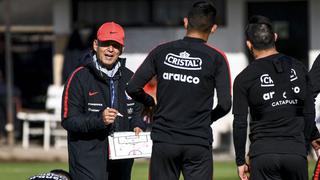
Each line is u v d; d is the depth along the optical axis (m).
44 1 46.91
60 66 45.38
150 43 44.72
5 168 39.00
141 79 19.62
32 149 43.78
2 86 46.47
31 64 49.12
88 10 45.50
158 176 19.48
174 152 19.20
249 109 19.72
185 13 44.56
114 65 20.92
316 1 43.06
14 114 46.38
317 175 20.27
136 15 45.09
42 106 49.34
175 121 19.20
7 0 44.44
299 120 19.31
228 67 19.45
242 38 43.59
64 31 45.38
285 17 43.66
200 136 19.20
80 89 20.64
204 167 19.36
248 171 19.78
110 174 21.45
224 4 43.84
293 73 19.36
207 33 19.58
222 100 19.23
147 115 20.80
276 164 19.08
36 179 18.02
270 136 19.22
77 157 20.64
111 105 20.84
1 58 49.00
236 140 19.55
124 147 20.48
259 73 19.31
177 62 19.27
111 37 20.52
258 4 43.66
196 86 19.16
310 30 43.19
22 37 48.53
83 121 20.19
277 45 43.88
